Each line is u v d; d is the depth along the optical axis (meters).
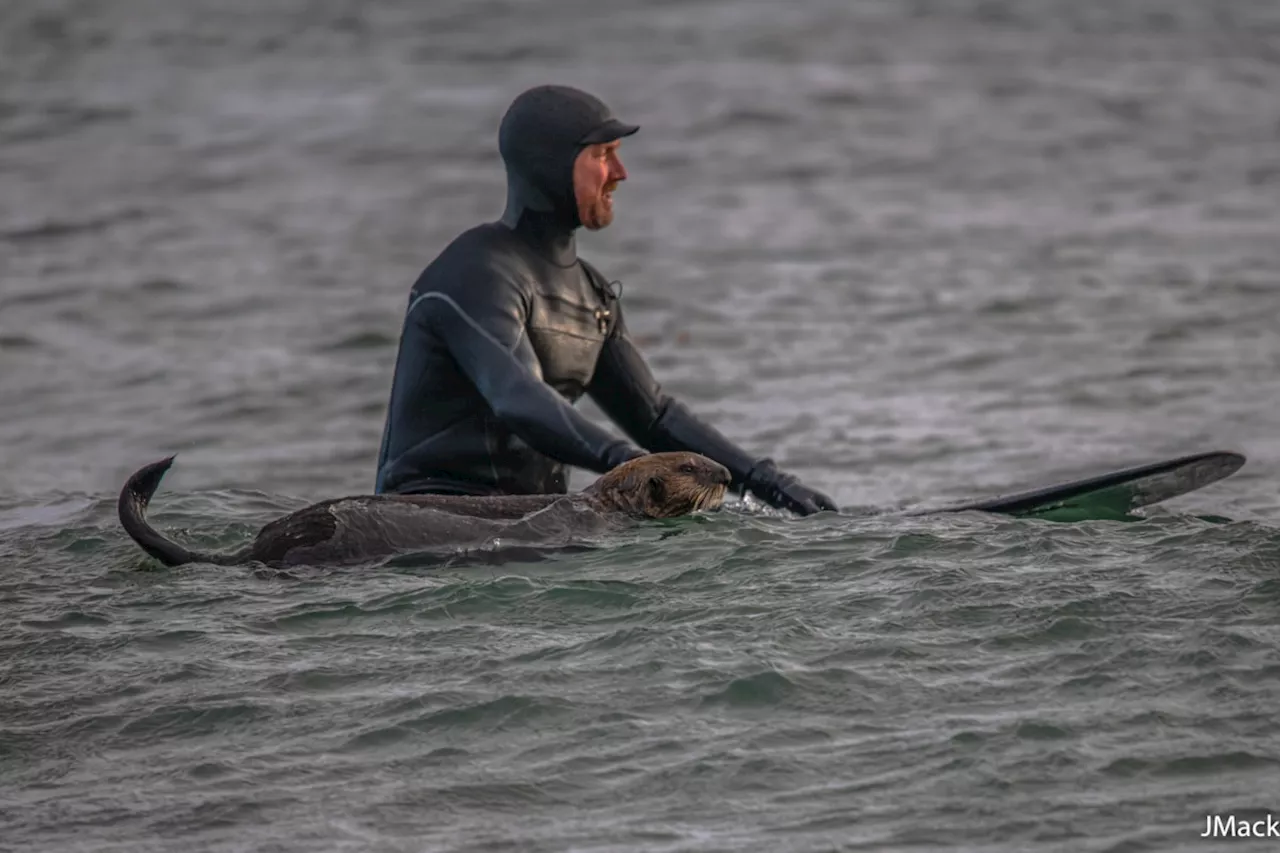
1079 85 93.75
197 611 25.28
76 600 26.17
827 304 57.44
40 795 20.03
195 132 86.12
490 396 30.25
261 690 22.38
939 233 67.00
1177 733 20.09
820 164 79.00
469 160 80.12
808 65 98.88
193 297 59.47
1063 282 59.22
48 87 96.00
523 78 96.38
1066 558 26.00
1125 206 70.69
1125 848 17.92
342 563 27.12
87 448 44.25
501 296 30.84
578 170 31.36
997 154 80.25
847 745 20.25
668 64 99.38
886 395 47.28
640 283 60.47
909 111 88.69
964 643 22.78
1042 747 19.94
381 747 20.78
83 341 54.53
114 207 72.44
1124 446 41.50
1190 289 57.69
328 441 44.50
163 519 32.41
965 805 18.84
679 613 24.28
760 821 18.77
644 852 18.27
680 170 78.44
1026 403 45.97
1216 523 28.56
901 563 26.02
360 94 93.62
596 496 29.44
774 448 42.56
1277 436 41.81
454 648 23.44
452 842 18.64
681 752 20.28
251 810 19.47
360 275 62.00
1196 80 94.88
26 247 66.50
